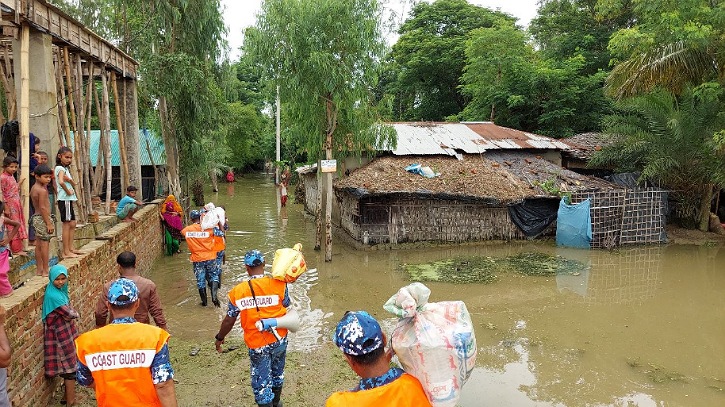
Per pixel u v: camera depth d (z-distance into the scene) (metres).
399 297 2.63
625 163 17.92
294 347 7.22
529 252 14.04
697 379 6.56
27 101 6.66
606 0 19.61
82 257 6.77
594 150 19.34
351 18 12.21
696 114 15.37
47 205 5.85
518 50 25.58
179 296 9.67
